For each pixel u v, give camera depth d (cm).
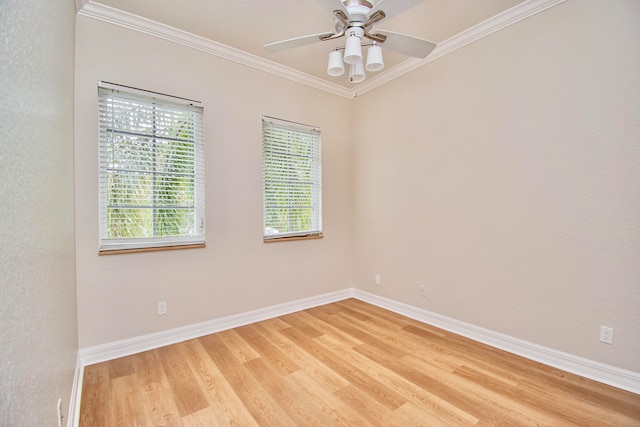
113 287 231
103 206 231
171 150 260
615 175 188
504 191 241
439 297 290
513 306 237
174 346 250
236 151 293
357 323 301
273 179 324
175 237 262
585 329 201
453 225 277
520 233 232
